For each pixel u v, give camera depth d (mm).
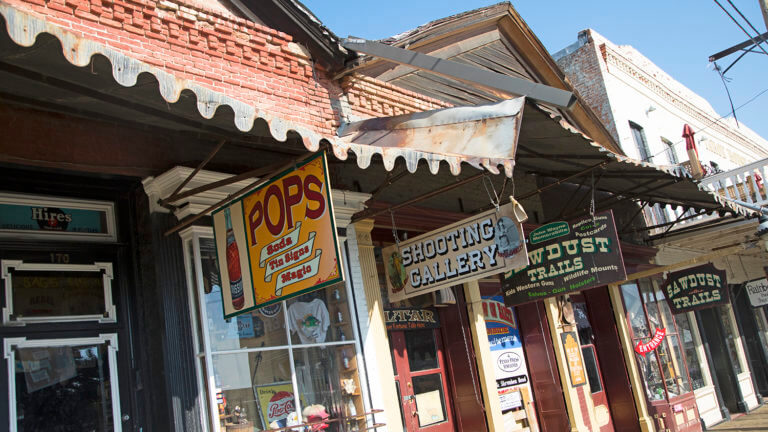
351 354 6285
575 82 15039
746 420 13609
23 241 4723
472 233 6098
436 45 8539
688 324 14039
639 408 10805
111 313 5066
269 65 6422
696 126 18609
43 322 4695
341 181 6703
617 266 6754
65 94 4277
